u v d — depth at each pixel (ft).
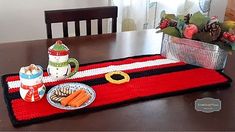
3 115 2.77
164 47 4.11
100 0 7.61
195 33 3.69
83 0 7.47
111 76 3.53
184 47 3.89
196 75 3.66
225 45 3.65
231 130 2.75
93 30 7.57
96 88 3.27
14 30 7.20
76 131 2.64
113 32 5.28
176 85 3.42
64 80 3.41
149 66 3.86
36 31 7.43
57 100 2.97
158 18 8.02
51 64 3.33
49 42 4.51
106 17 5.17
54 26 7.34
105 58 4.07
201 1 8.38
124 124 2.75
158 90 3.30
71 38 4.71
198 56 3.84
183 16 3.88
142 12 7.62
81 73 3.59
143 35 5.00
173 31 3.82
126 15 7.56
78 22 5.00
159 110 2.98
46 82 3.33
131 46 4.53
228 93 3.34
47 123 2.70
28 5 7.02
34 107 2.88
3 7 6.82
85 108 2.92
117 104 3.01
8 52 4.07
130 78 3.52
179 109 3.01
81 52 4.21
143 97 3.14
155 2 7.78
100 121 2.78
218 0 9.04
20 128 2.62
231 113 2.99
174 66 3.89
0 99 3.01
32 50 4.19
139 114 2.90
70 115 2.82
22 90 2.92
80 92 3.08
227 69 3.90
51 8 7.27
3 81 3.33
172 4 8.00
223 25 3.67
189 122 2.82
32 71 2.89
